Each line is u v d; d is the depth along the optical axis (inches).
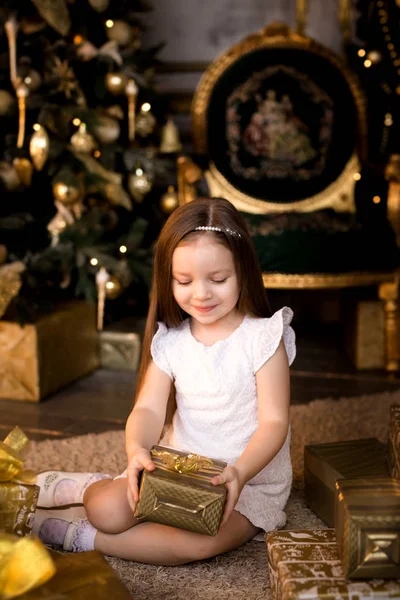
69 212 113.2
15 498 57.2
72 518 65.3
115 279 117.0
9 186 107.5
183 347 66.6
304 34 152.9
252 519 63.8
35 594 47.7
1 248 103.7
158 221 133.3
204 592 57.7
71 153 112.0
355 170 148.7
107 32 125.0
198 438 66.4
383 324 123.7
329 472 68.1
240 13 153.2
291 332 66.5
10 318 107.6
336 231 122.8
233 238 61.3
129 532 61.9
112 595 48.7
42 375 108.4
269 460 60.5
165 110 139.4
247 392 64.8
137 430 63.8
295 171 148.6
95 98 124.0
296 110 148.2
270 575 55.1
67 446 88.4
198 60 155.6
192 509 54.4
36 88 109.1
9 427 98.0
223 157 149.8
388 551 48.1
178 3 154.1
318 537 55.3
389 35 137.6
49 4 107.0
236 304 65.8
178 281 62.3
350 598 47.4
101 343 124.5
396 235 125.7
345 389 113.7
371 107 146.2
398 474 63.5
